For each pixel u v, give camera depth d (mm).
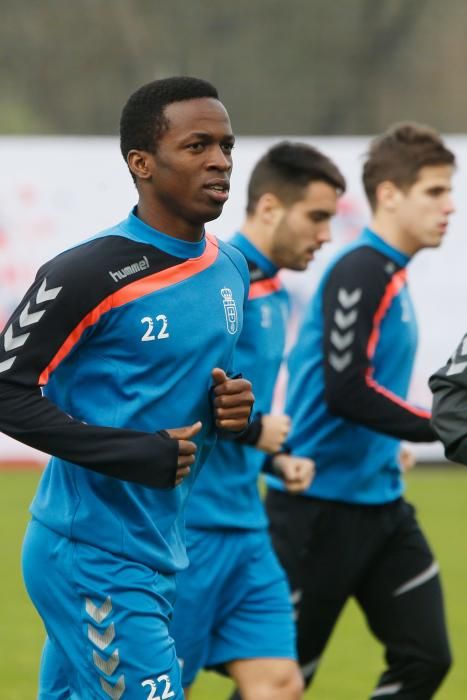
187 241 10023
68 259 9617
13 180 36156
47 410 9531
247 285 10773
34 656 18875
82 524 9891
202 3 61438
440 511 31047
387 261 14219
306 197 13781
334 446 14234
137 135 9938
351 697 17125
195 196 9805
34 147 36094
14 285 36312
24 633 20281
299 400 14484
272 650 12805
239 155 35125
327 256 34938
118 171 36156
